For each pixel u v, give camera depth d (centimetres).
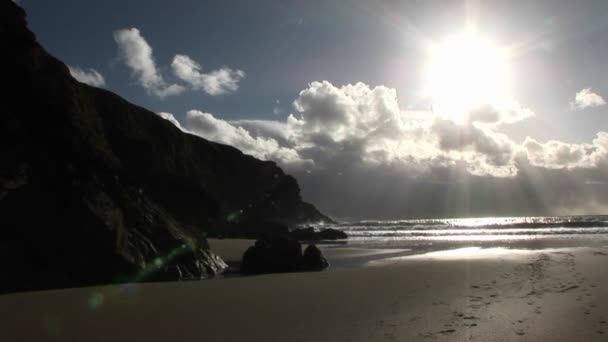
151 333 756
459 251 2445
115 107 5122
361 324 773
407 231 5897
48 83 1711
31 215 1388
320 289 1177
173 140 6112
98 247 1420
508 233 4641
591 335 657
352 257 2398
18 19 1689
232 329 771
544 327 708
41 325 822
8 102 1545
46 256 1372
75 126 1706
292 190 9500
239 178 8181
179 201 4909
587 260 1603
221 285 1290
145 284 1339
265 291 1170
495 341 649
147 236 1677
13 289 1246
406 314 835
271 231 5484
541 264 1525
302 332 736
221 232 5072
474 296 988
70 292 1184
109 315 899
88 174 1599
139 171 4647
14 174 1412
